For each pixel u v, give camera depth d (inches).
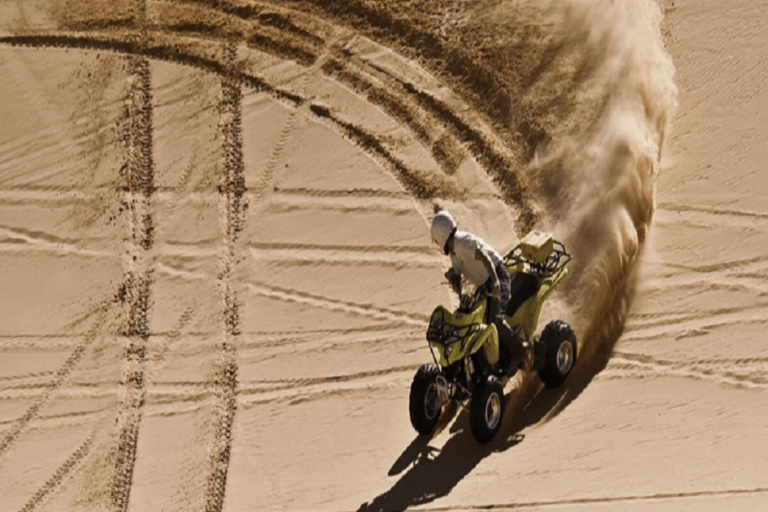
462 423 1406.3
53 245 1908.2
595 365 1464.1
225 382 1561.3
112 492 1416.1
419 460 1355.8
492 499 1268.5
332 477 1357.0
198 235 1865.2
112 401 1573.6
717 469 1252.5
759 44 1989.4
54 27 2447.1
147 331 1690.5
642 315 1524.4
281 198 1903.3
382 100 2080.5
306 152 1993.1
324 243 1792.6
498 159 1889.8
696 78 1958.7
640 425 1342.3
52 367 1658.5
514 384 1451.8
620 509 1220.5
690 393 1376.7
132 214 1937.7
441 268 1694.1
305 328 1630.2
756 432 1296.8
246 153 2017.7
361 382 1510.8
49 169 2076.8
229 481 1387.8
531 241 1428.4
